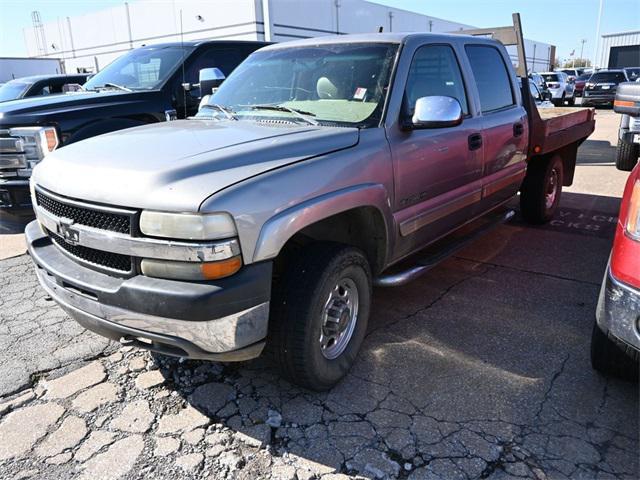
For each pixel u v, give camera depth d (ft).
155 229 7.29
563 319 11.99
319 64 11.69
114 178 7.82
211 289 7.16
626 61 94.89
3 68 77.20
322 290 8.61
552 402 8.91
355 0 99.60
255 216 7.47
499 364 10.12
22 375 10.11
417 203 11.25
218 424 8.62
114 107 17.66
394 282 10.97
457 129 12.29
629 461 7.55
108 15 104.94
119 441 8.27
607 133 47.47
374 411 8.82
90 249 8.30
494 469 7.48
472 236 14.29
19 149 15.39
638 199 7.77
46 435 8.45
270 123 10.64
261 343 7.92
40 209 9.49
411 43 11.36
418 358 10.41
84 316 8.27
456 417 8.61
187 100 19.76
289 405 9.05
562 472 7.38
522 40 16.89
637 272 7.49
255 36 81.05
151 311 7.38
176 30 92.48
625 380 9.25
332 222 9.89
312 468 7.61
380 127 10.14
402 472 7.48
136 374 10.14
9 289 14.35
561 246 17.31
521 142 15.70
